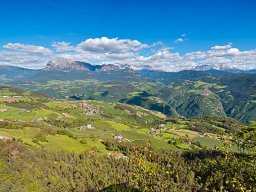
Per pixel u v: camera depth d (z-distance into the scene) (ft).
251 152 82.89
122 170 507.71
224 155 92.48
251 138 83.15
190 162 438.40
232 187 85.30
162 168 133.80
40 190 447.01
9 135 623.36
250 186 82.38
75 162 560.61
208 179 95.40
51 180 485.15
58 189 478.59
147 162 131.13
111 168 541.75
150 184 128.06
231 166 88.84
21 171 465.47
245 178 84.38
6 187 414.82
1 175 436.76
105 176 511.81
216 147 98.07
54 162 539.29
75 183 504.43
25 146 545.44
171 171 134.82
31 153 529.04
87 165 555.69
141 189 127.03
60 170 523.70
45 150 566.77
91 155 598.34
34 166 495.00
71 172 529.45
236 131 87.92
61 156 561.02
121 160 566.36
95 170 535.19
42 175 482.69
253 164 82.74
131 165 133.08
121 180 431.43
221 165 92.38
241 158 86.22
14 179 440.04
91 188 481.87
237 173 86.17
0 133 622.54
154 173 129.18
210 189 93.15
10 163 472.44
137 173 130.11
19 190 422.00
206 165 99.96
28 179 453.99
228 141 89.61
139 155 131.34
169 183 129.80
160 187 127.95
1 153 490.49
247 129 84.64
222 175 90.99
